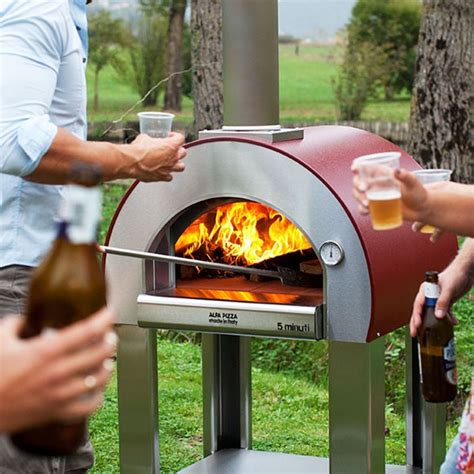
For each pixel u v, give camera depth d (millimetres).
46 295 1581
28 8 2969
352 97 17062
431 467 4195
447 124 8656
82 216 1592
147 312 3615
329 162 3482
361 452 3422
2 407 1375
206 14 8875
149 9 17531
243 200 3635
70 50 3137
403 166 3875
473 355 5668
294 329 3393
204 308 3523
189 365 6266
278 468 4371
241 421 4633
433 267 3777
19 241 3111
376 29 18078
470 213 2568
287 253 3725
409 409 4324
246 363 4594
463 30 8547
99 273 1617
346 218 3318
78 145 3037
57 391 1401
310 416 5434
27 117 2969
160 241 3699
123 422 3809
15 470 3076
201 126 9008
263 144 3410
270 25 3656
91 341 1431
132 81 17531
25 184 3096
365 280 3324
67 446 1664
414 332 3178
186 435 5152
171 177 3318
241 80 3652
